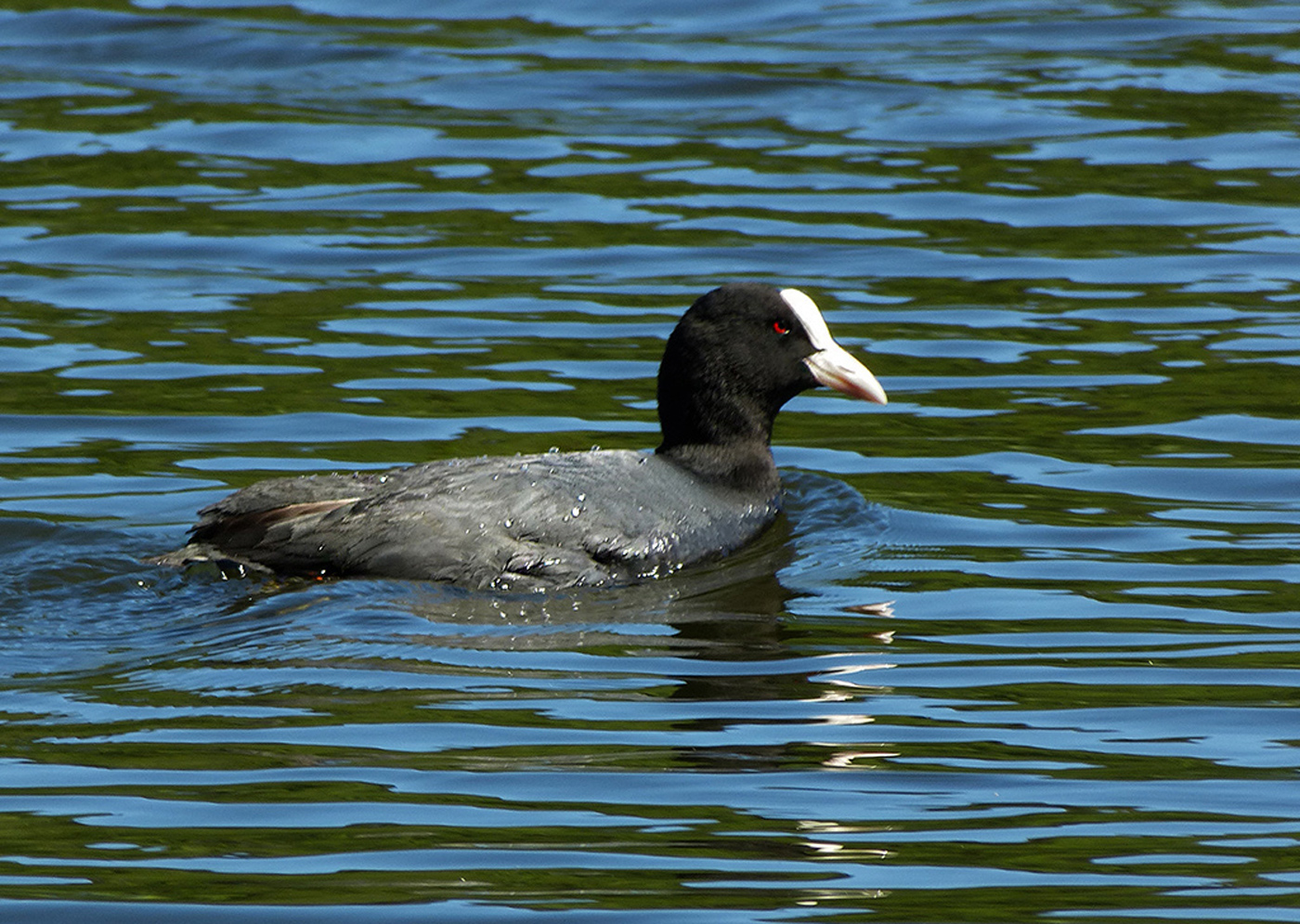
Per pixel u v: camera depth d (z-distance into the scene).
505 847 8.55
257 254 20.22
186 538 13.14
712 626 11.70
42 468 14.63
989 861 8.45
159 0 29.98
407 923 7.84
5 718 9.98
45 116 24.56
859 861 8.41
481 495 12.57
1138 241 20.39
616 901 8.02
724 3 29.98
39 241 20.39
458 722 10.00
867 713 10.20
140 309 18.56
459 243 20.52
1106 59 26.72
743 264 19.81
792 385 14.25
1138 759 9.57
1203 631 11.52
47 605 11.73
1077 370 17.06
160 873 8.27
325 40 28.03
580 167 22.86
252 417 15.86
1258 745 9.78
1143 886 8.14
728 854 8.50
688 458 14.02
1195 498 14.16
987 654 11.20
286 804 8.96
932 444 15.53
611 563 12.65
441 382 16.75
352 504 12.41
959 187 22.06
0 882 8.14
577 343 17.80
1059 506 14.07
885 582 12.60
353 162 23.08
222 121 24.52
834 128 24.14
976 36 28.11
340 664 10.84
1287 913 7.92
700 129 24.20
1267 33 27.75
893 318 18.44
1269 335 17.77
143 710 10.12
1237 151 22.97
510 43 28.05
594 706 10.27
